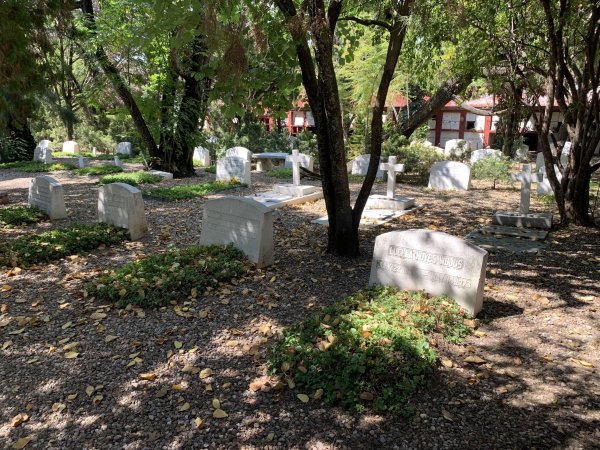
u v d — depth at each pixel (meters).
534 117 9.32
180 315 5.04
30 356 4.29
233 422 3.32
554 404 3.46
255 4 5.38
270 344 4.43
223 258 6.49
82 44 14.18
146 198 12.53
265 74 6.18
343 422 3.29
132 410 3.48
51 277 6.41
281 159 21.95
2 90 8.70
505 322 4.84
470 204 11.80
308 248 7.69
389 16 7.02
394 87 21.48
